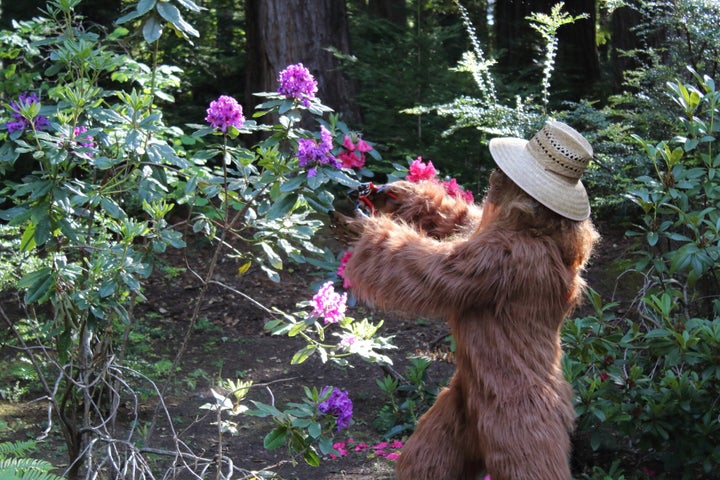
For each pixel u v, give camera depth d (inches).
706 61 234.8
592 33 565.0
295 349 288.2
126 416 216.2
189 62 468.1
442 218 151.6
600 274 343.0
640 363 188.7
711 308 199.6
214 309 324.2
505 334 128.9
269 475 142.5
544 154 130.4
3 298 280.5
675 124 224.7
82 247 141.4
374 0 594.2
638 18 482.6
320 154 132.9
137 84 320.8
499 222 132.0
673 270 169.0
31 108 133.6
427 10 511.5
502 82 415.2
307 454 132.3
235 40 549.3
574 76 516.4
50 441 198.5
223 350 285.6
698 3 223.3
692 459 172.9
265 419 225.8
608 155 230.1
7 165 152.4
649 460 190.2
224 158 142.9
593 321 181.2
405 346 288.8
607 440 177.8
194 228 149.9
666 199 174.1
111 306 135.5
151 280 343.0
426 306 129.5
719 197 173.2
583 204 132.2
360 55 432.5
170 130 164.7
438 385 242.5
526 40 549.6
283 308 327.9
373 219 135.6
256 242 149.9
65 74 155.6
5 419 208.8
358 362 275.3
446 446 139.1
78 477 154.7
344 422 130.6
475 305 129.4
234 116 137.4
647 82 258.1
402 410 224.2
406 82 394.9
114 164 145.1
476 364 129.9
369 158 394.6
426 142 393.4
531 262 126.5
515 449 126.1
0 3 371.9
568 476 129.0
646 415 172.2
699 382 172.4
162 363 249.6
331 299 132.3
